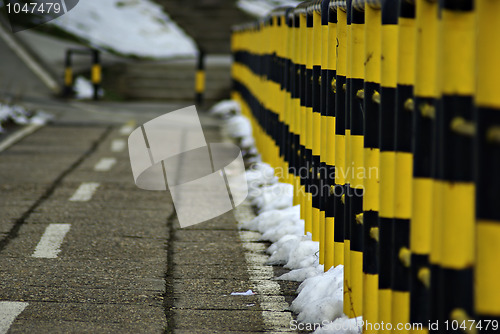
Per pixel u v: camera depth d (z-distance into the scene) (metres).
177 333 12.89
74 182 27.88
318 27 16.72
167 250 18.77
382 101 10.80
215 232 20.75
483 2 7.14
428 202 9.51
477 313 7.36
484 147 7.19
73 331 12.84
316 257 16.58
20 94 56.97
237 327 13.22
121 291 15.30
